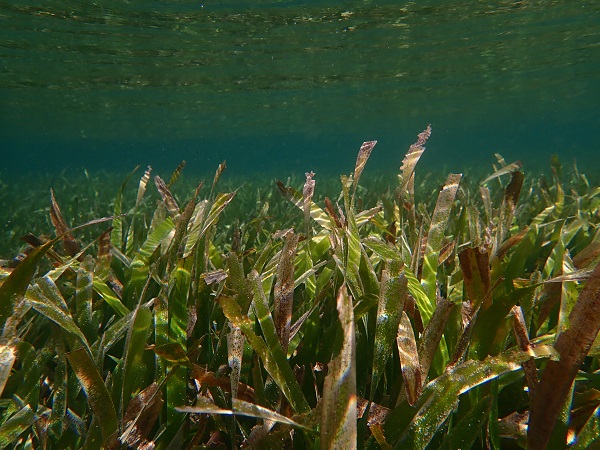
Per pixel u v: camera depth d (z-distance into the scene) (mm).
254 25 18969
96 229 5816
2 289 1220
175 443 1315
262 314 1356
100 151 109688
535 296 1781
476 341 1389
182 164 2568
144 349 1562
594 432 1183
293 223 4969
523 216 4480
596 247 1943
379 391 1584
